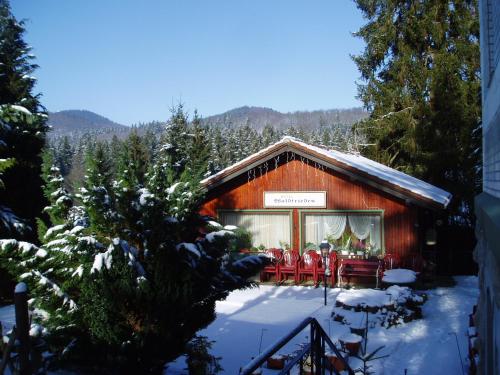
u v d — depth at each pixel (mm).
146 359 6652
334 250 15352
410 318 10812
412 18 22703
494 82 5121
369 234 15266
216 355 8672
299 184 15945
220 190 16688
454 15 22328
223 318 11219
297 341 9250
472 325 8961
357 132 24703
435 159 21906
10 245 6473
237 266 7660
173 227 6691
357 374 7504
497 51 4812
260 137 77812
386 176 14883
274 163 16172
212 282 7133
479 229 7105
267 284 14984
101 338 6262
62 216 7348
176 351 7008
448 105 21797
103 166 6996
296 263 14969
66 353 6375
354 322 10227
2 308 12242
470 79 22344
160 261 6453
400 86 23344
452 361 8281
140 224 6629
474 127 21953
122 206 6680
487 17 6246
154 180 7008
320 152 14992
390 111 23391
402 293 11461
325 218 15758
